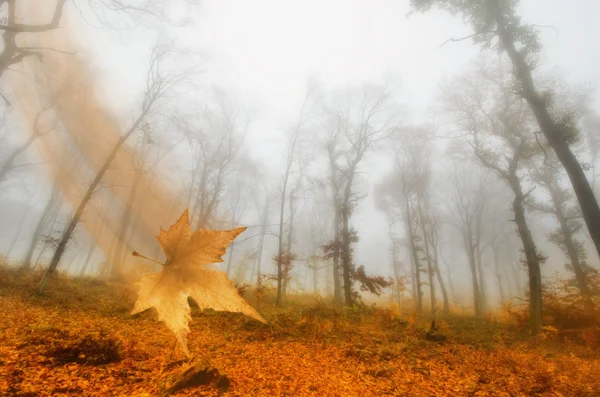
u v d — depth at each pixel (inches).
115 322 341.1
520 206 561.3
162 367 195.5
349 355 277.6
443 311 872.9
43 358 179.6
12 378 151.0
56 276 583.5
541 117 438.9
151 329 318.0
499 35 507.5
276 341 312.8
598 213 365.7
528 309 531.8
